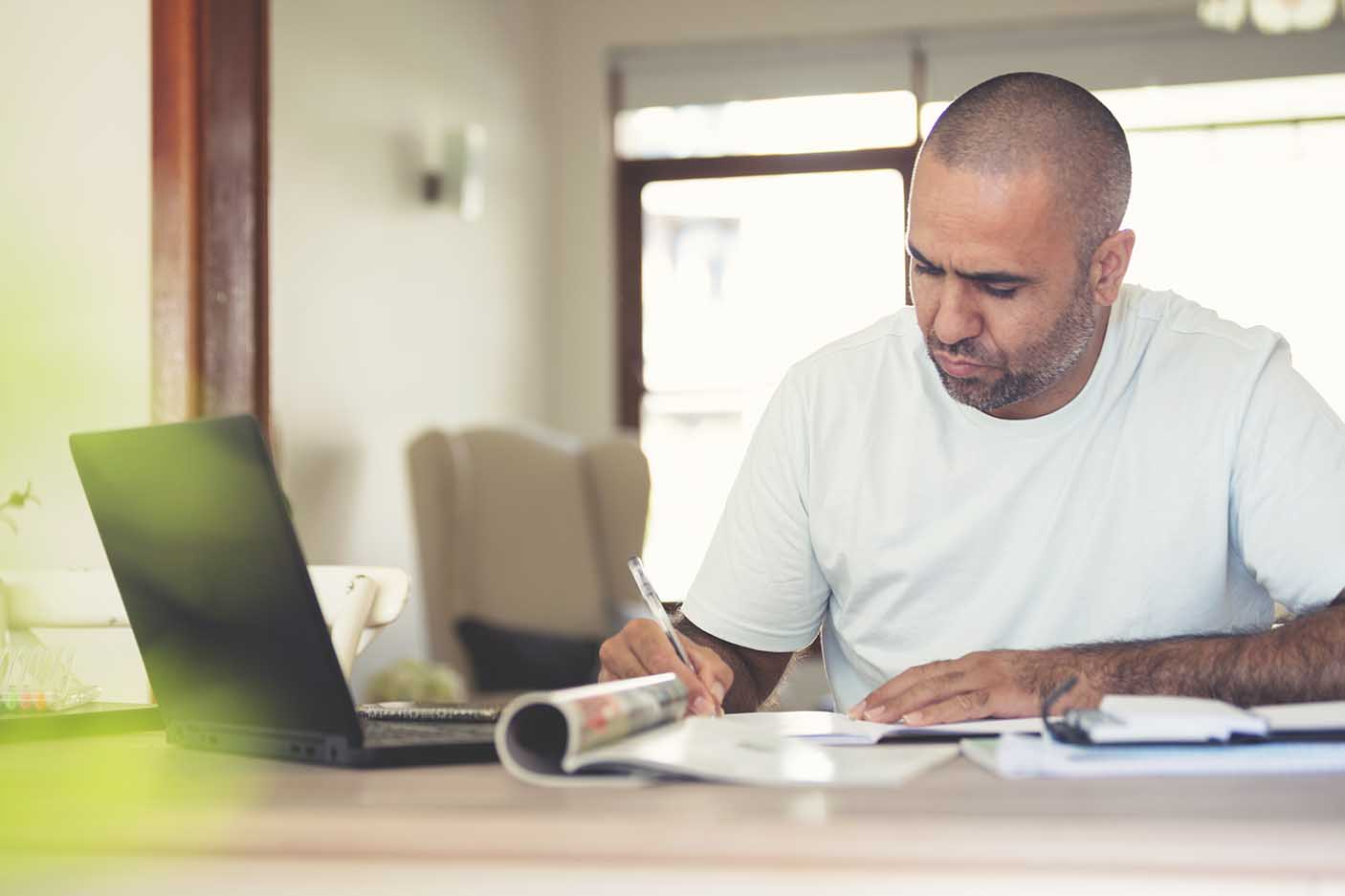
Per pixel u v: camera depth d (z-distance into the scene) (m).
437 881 0.81
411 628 4.81
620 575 4.96
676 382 6.07
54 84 2.14
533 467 4.86
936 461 1.61
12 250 2.10
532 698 0.97
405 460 4.67
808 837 0.76
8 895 0.87
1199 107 5.61
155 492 1.11
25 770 1.08
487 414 5.48
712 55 5.99
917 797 0.87
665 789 0.91
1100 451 1.57
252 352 2.25
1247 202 5.58
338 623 1.45
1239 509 1.54
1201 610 1.56
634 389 6.09
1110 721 1.02
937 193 1.39
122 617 1.60
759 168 5.95
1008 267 1.38
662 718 1.11
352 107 4.47
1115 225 1.44
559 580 4.82
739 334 6.02
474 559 4.62
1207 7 5.54
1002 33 5.74
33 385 2.09
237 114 2.24
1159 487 1.56
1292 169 5.55
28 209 2.11
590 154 6.08
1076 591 1.57
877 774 0.95
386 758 1.07
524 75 5.82
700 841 0.77
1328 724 1.03
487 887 0.80
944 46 5.80
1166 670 1.25
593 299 6.08
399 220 4.79
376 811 0.84
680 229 6.06
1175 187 5.63
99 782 1.00
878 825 0.76
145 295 2.15
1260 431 1.52
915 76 5.83
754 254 6.00
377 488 4.63
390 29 4.72
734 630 1.68
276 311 3.99
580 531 4.93
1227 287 5.60
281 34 4.03
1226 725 1.01
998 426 1.58
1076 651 1.27
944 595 1.61
